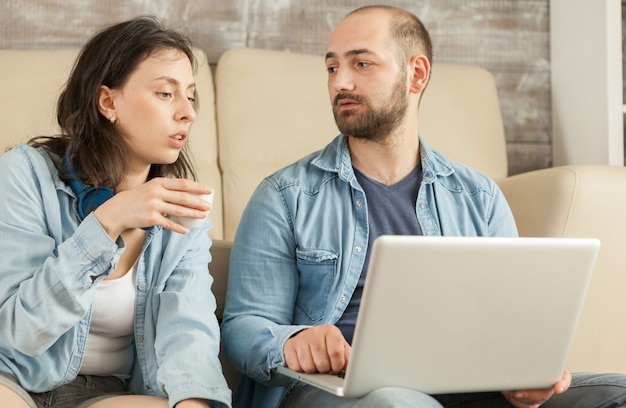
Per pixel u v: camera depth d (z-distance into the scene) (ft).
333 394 5.16
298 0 9.67
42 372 5.21
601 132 9.59
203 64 8.46
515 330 4.98
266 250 6.18
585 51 9.80
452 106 9.02
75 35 9.12
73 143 5.57
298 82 8.57
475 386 5.03
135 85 5.60
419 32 6.70
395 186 6.52
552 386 5.34
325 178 6.42
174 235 5.74
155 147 5.62
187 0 9.38
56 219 5.43
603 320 7.31
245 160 8.19
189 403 4.90
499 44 10.21
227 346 5.88
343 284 6.13
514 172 10.21
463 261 4.68
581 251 4.96
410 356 4.77
